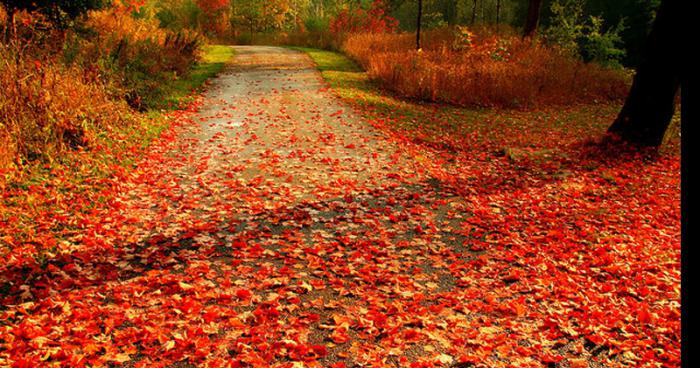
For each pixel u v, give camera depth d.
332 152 9.55
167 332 3.86
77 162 7.66
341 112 13.15
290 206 6.75
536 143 11.73
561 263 5.57
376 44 24.39
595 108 17.59
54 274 4.60
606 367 3.77
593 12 31.66
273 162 8.70
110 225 5.82
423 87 16.17
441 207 7.06
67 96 8.62
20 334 3.63
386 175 8.33
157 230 5.81
